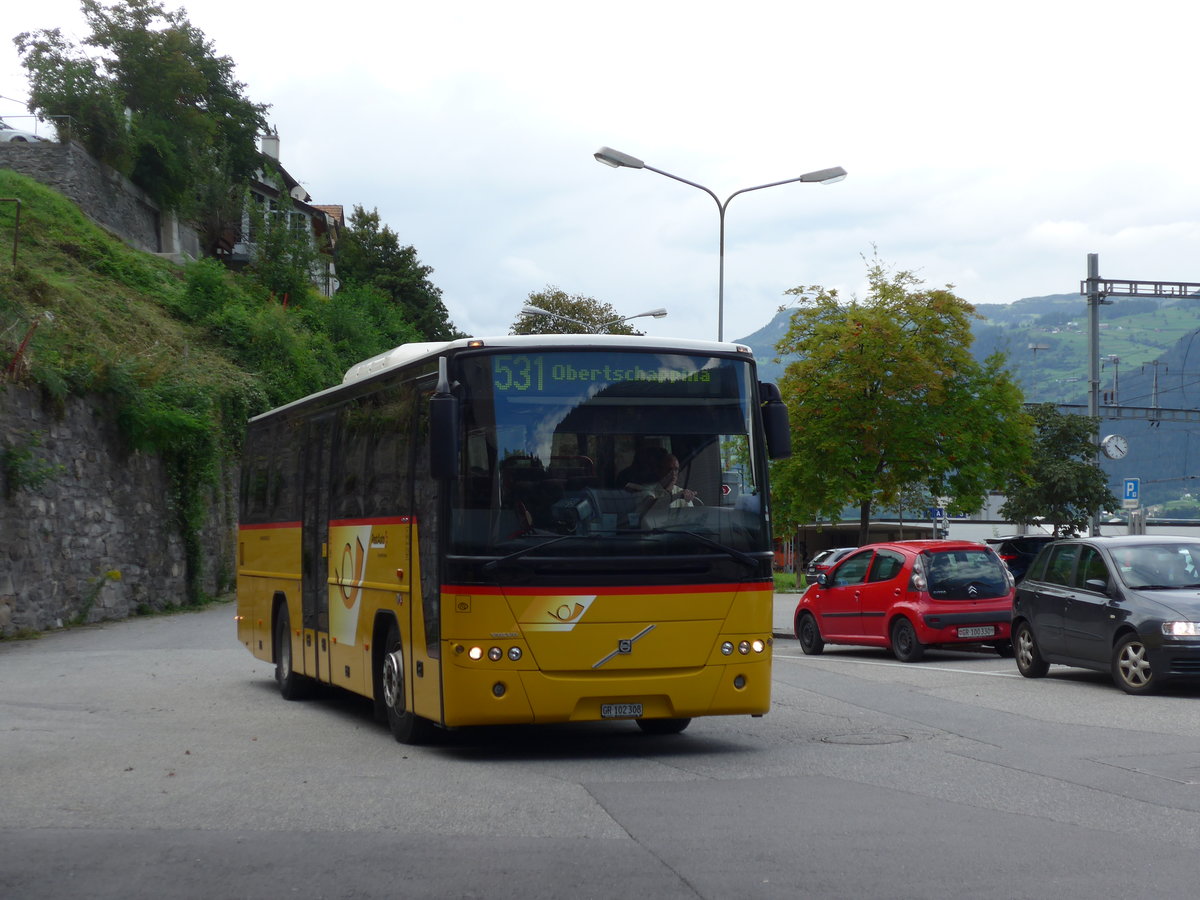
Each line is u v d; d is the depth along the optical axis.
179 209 57.50
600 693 10.37
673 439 10.80
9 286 31.81
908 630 20.50
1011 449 36.22
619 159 34.38
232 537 40.59
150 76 58.22
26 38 53.81
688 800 8.70
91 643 24.47
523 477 10.48
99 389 30.91
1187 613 14.66
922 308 35.25
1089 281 42.38
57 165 48.62
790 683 16.92
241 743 11.89
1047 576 16.92
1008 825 7.74
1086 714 13.27
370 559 12.55
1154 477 195.50
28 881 6.58
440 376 10.36
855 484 34.72
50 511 27.88
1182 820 7.88
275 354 46.72
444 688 10.43
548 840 7.43
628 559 10.47
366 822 8.04
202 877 6.64
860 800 8.63
